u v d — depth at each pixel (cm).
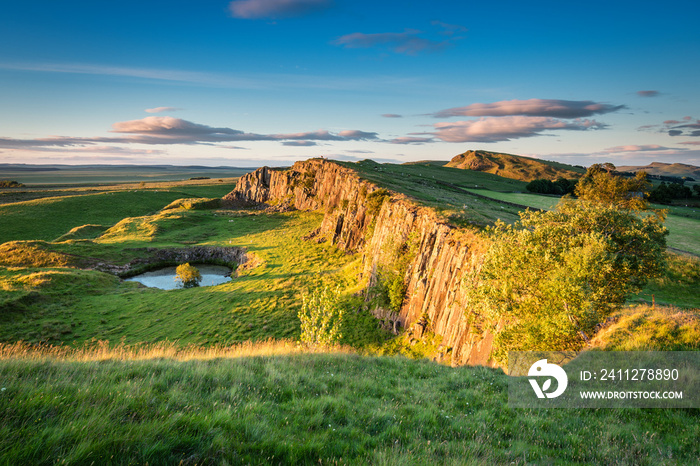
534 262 1948
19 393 673
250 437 678
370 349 4369
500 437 921
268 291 6556
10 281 6391
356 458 654
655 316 1694
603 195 5922
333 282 6962
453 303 3628
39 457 505
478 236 3738
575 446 880
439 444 803
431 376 1595
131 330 5112
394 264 5256
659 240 2045
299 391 1092
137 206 16662
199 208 16312
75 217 14362
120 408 682
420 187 11144
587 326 1744
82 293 6625
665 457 823
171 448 582
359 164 16962
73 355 1437
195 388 946
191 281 8031
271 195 17588
